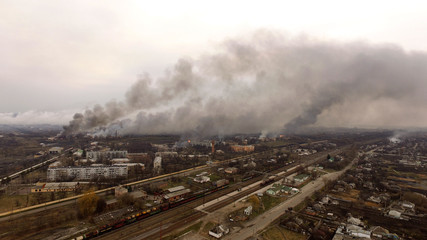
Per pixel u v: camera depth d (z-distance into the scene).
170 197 167.00
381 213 155.88
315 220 143.88
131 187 191.62
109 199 166.25
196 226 130.25
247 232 126.00
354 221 138.62
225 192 190.50
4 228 120.19
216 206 159.75
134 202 157.00
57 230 120.62
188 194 179.38
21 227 121.81
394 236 123.06
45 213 139.38
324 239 122.56
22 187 188.00
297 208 162.00
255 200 166.38
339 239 119.31
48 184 186.25
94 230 121.25
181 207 156.62
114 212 140.75
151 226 128.75
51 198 162.38
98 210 141.62
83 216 135.62
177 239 115.81
